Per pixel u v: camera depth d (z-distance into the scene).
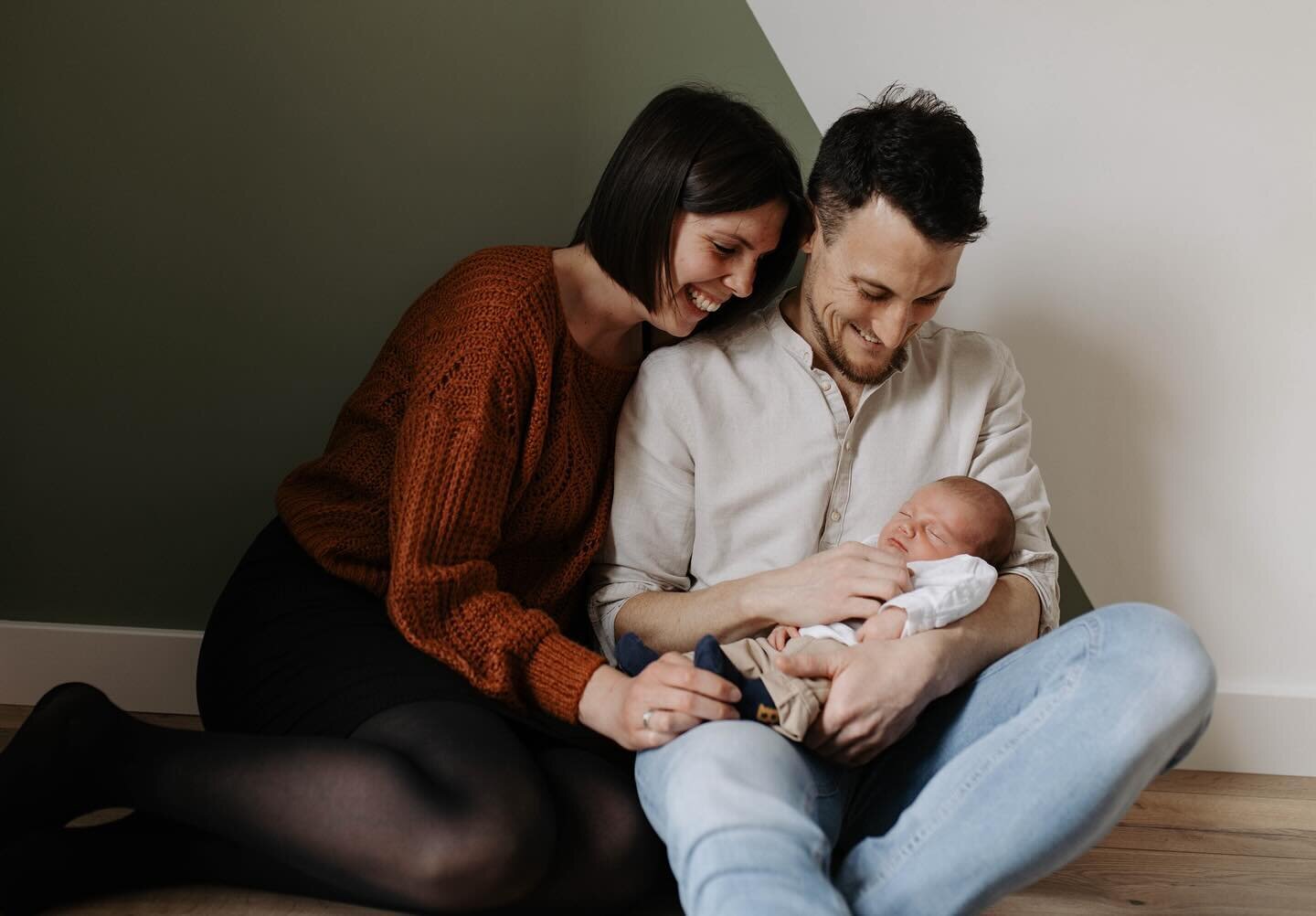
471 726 1.21
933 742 1.28
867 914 1.09
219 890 1.28
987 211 1.81
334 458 1.46
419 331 1.45
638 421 1.50
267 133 1.76
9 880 1.17
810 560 1.36
